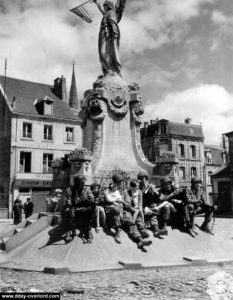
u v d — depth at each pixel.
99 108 11.47
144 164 11.66
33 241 8.76
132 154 11.85
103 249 7.80
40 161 37.41
